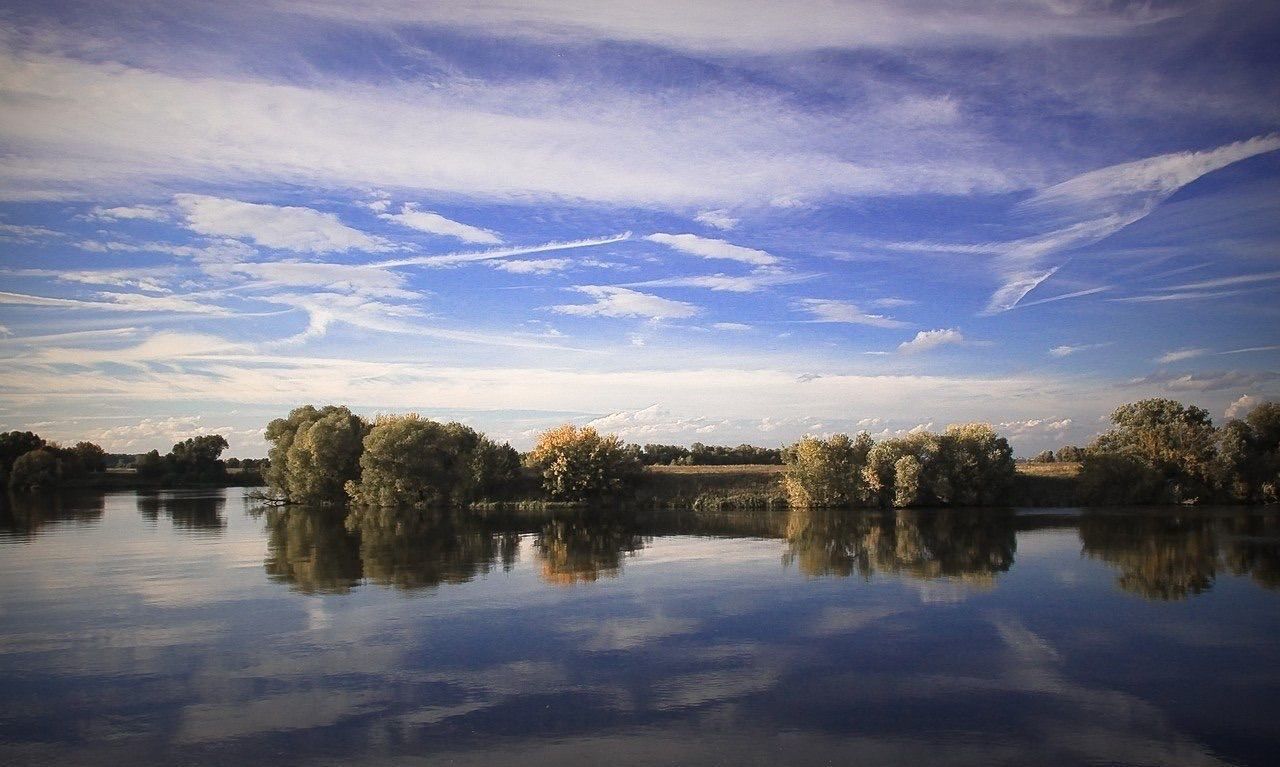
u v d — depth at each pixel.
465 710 20.27
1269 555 46.75
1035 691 21.95
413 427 96.50
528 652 25.38
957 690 22.00
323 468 97.25
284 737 18.48
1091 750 18.08
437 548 51.47
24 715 19.81
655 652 25.44
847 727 19.28
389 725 19.23
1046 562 44.16
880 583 37.47
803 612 31.09
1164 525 64.69
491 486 97.25
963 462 86.62
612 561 45.06
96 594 34.47
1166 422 91.06
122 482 147.00
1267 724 19.66
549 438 96.38
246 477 157.62
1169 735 18.95
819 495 86.25
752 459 141.25
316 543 54.16
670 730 19.03
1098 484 86.88
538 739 18.45
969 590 35.66
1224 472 84.19
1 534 60.53
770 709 20.47
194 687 21.91
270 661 24.25
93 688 21.78
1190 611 31.34
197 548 51.31
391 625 28.77
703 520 73.56
